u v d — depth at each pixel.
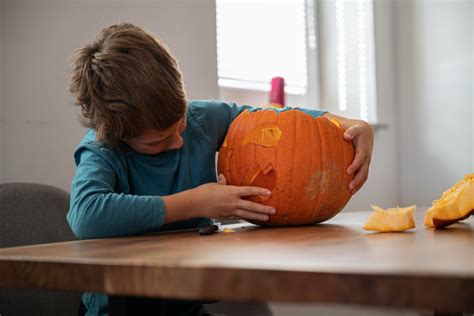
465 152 2.21
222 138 1.14
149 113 0.83
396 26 2.46
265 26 2.14
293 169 0.89
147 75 0.83
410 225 0.71
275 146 0.91
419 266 0.36
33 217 1.12
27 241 1.10
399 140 2.46
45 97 1.35
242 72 2.06
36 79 1.34
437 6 2.30
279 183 0.89
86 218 0.80
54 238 1.14
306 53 2.29
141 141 0.89
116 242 0.69
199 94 1.69
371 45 2.34
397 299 0.33
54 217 1.15
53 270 0.49
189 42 1.66
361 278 0.34
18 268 0.52
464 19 2.21
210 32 1.72
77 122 1.41
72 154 1.40
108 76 0.84
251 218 0.89
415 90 2.40
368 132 1.02
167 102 0.84
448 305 0.32
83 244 0.68
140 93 0.82
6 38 1.29
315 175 0.90
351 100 2.33
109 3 1.48
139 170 0.97
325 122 0.96
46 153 1.35
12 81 1.30
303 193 0.90
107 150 0.93
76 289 0.48
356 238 0.63
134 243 0.67
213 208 0.86
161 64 0.86
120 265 0.44
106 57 0.85
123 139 0.89
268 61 2.15
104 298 0.86
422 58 2.37
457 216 0.74
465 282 0.31
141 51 0.85
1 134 1.28
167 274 0.41
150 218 0.82
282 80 1.94
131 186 0.97
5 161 1.29
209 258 0.45
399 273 0.33
